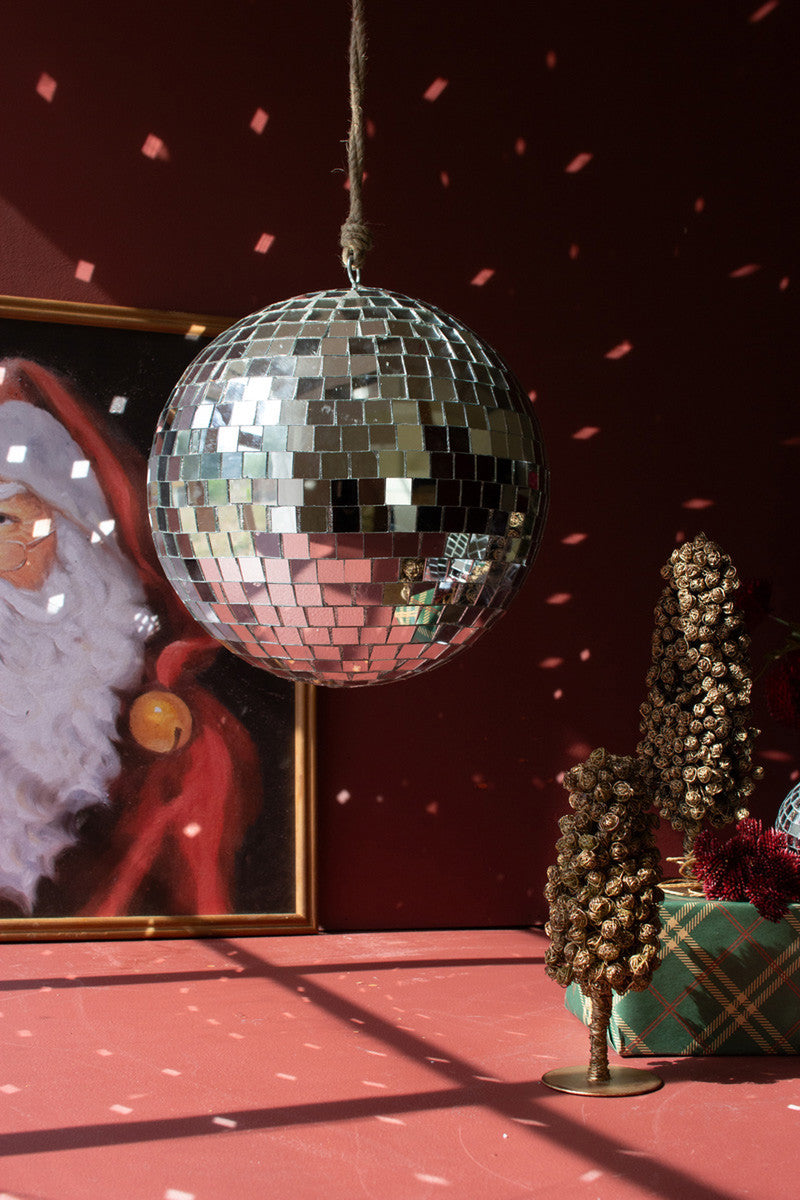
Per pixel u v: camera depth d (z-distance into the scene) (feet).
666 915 7.47
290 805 10.36
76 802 9.89
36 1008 8.08
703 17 11.60
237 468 3.40
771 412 11.71
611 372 11.29
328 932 10.49
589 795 6.87
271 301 10.41
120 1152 5.76
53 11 9.96
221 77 10.32
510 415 3.67
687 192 11.53
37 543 9.82
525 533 3.78
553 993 8.70
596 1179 5.56
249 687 10.28
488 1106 6.46
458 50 10.93
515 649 10.99
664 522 11.41
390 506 3.38
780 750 11.63
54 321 9.86
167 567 3.86
